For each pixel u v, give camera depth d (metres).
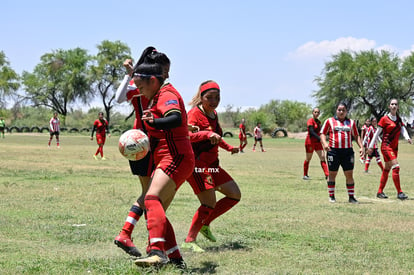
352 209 9.23
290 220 7.83
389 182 14.88
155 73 4.61
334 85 65.69
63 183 12.12
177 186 4.69
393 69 64.62
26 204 8.73
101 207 8.64
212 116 6.05
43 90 86.31
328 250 5.91
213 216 6.00
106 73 82.69
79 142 41.16
